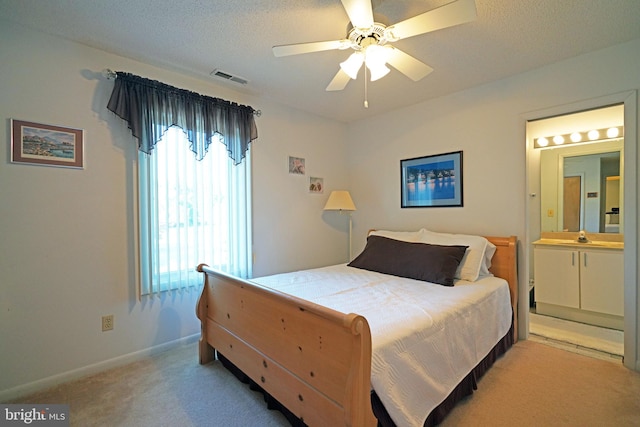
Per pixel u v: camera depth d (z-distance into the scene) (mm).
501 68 2484
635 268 2094
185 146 2512
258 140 3055
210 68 2430
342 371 1209
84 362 2092
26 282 1896
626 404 1722
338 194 3572
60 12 1732
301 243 3467
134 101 2207
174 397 1824
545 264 3311
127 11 1725
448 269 2348
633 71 2084
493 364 2193
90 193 2117
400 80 2693
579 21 1842
